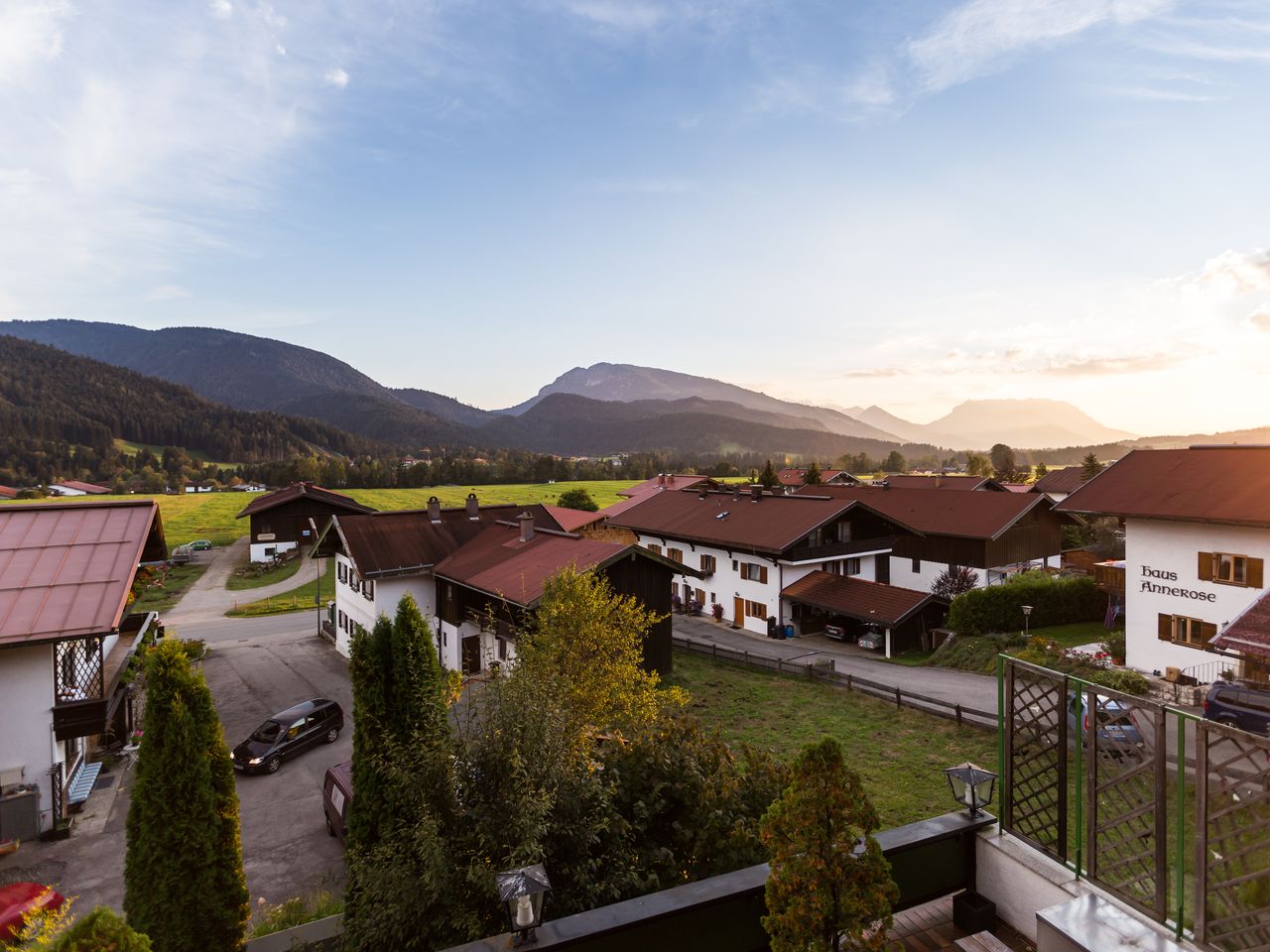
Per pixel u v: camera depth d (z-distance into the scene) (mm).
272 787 19750
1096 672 25719
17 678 16141
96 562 17094
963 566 43406
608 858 8570
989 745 19672
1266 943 5895
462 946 6617
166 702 9164
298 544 67938
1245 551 23766
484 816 8281
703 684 26891
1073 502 28859
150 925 8914
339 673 31547
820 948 6480
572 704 15211
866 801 6703
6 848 15586
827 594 36406
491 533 33938
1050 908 7051
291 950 9953
